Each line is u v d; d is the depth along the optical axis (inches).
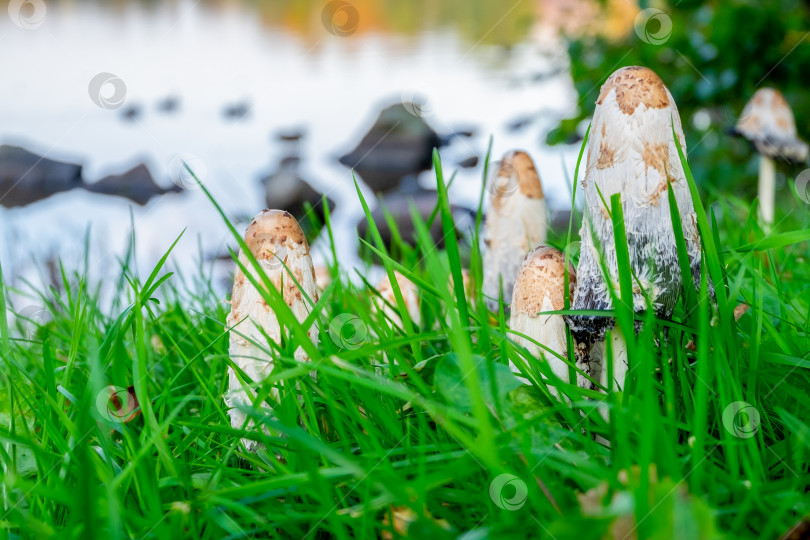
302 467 18.3
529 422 17.6
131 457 18.6
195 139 79.0
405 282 26.3
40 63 111.2
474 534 16.3
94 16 158.6
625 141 19.2
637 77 19.3
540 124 65.3
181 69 108.6
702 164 54.7
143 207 68.7
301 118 92.7
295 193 67.0
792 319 21.9
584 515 16.2
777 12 51.5
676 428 18.3
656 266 19.2
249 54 125.6
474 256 24.2
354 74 112.4
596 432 18.7
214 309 28.1
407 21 141.3
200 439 20.3
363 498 17.6
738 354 19.6
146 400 18.3
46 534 16.6
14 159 77.7
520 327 20.9
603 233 19.4
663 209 19.2
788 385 19.4
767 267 26.3
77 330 20.3
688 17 54.9
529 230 25.7
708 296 19.5
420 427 19.2
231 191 65.7
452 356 18.5
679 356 19.4
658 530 15.6
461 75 93.1
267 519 17.9
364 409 20.4
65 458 18.1
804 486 17.9
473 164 64.3
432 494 17.9
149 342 24.8
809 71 53.0
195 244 47.6
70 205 70.6
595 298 19.5
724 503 17.6
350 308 25.8
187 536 17.4
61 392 19.4
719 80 54.1
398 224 63.0
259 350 20.2
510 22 111.4
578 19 62.9
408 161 81.0
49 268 38.3
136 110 86.4
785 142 39.5
